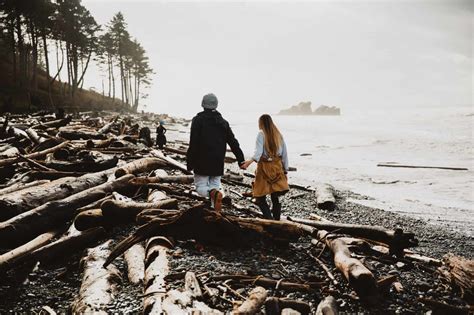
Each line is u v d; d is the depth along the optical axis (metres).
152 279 3.48
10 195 5.42
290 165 17.02
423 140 29.50
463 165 16.91
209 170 4.60
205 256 4.31
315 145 27.61
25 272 4.09
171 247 4.36
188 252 4.36
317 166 16.70
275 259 4.48
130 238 4.19
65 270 4.16
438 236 6.75
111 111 55.09
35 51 43.19
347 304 3.52
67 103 46.34
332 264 4.44
